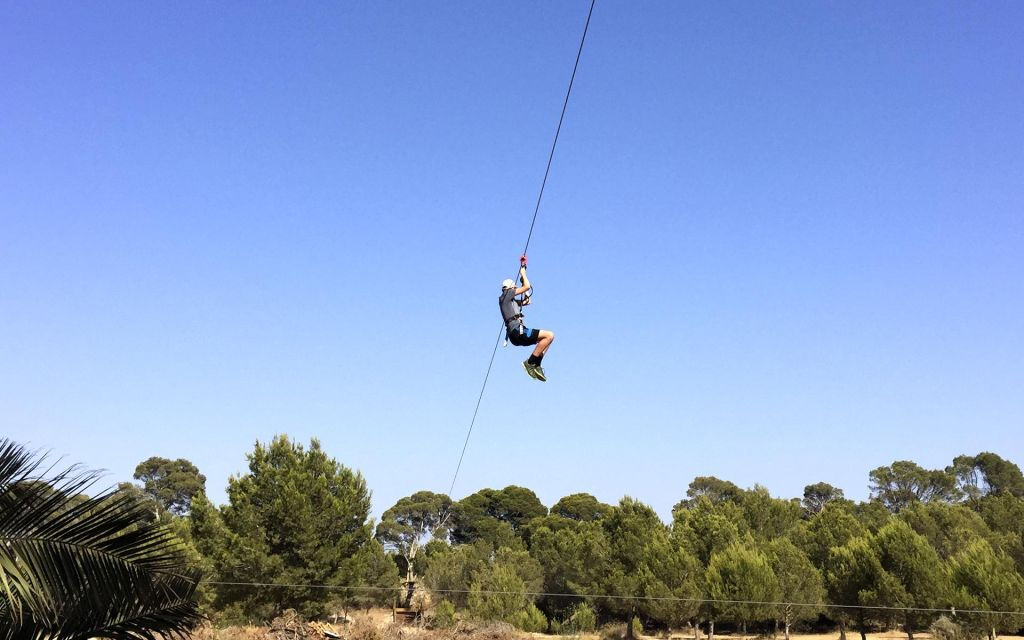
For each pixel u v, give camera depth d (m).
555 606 59.91
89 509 8.92
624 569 52.75
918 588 42.97
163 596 10.20
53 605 8.50
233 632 36.03
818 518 61.16
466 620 49.34
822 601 49.41
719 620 49.41
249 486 44.78
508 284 13.70
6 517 8.37
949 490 92.75
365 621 40.22
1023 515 64.38
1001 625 39.44
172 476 95.00
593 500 100.00
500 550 64.38
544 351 13.28
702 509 63.75
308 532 43.88
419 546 77.69
